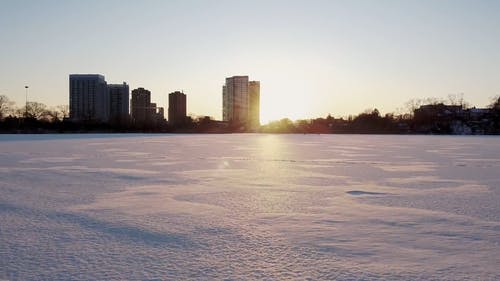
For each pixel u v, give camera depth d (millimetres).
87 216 11961
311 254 8570
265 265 7945
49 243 9320
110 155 35562
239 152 40719
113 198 14906
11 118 130125
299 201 14422
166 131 158250
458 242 9367
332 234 10062
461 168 25656
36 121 129750
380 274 7449
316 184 18594
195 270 7688
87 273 7531
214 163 28734
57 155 35031
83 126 137750
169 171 23625
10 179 19953
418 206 13539
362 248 8953
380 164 28297
